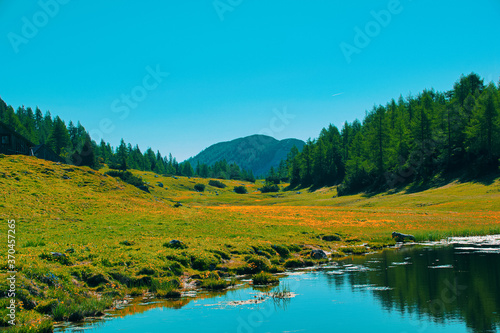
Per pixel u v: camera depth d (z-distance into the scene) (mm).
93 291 18750
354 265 27812
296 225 48344
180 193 157375
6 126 68312
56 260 20719
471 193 84500
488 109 101188
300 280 23062
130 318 15867
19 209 37875
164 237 32656
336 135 189375
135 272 21625
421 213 65312
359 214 64375
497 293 18469
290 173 199875
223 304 17953
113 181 65812
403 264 27109
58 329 14414
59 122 157125
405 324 14688
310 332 13961
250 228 43000
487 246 34562
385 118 136375
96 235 31297
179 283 21703
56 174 58344
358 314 16109
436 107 130625
